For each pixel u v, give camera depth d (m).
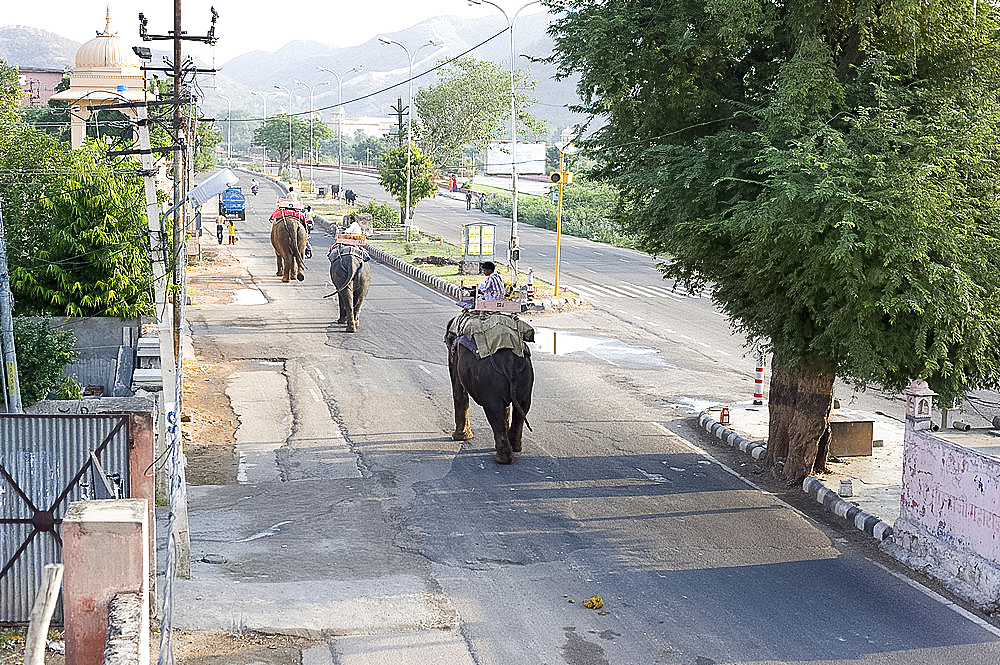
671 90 14.69
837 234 12.31
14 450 10.29
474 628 10.41
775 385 15.76
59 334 17.88
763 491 14.98
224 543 12.62
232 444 16.92
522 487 14.98
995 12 14.03
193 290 33.59
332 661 9.63
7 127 21.91
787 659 9.81
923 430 12.49
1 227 15.72
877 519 13.38
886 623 10.63
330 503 14.20
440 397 20.39
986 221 13.03
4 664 9.10
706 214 13.83
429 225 60.72
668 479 15.48
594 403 20.17
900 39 13.67
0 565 10.31
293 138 122.31
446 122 62.16
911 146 12.48
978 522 11.37
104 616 8.15
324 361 23.38
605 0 15.11
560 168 33.59
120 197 20.64
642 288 37.25
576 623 10.55
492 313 16.48
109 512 8.27
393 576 11.70
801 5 13.62
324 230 56.50
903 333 12.98
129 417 10.39
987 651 10.02
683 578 11.77
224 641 9.95
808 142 12.37
